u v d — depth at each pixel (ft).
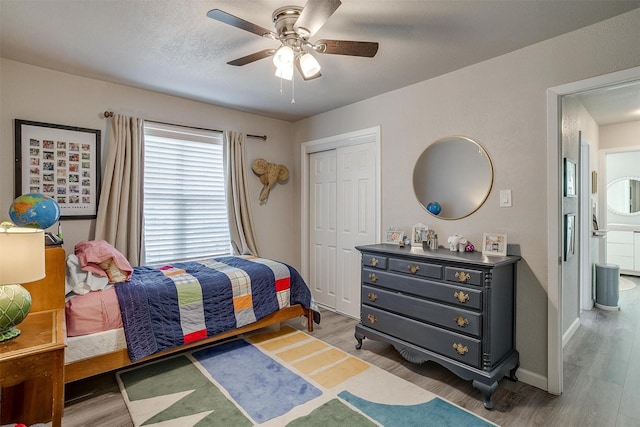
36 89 9.06
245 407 6.76
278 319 10.20
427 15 6.49
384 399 7.09
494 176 8.41
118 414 6.58
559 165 7.43
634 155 20.06
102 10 6.41
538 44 7.63
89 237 9.86
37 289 6.52
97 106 10.00
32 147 9.00
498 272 7.26
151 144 11.18
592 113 13.91
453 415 6.56
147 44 7.79
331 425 6.22
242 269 9.86
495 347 7.17
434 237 9.32
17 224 7.08
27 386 6.26
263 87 10.54
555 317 7.39
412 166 10.25
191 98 11.66
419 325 8.11
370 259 9.36
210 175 12.52
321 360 8.89
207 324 8.55
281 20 6.15
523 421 6.39
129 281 8.09
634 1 6.06
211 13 5.20
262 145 13.91
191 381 7.77
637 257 19.33
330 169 13.43
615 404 6.97
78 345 6.81
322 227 13.84
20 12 6.47
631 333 10.85
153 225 11.29
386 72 9.29
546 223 7.55
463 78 9.00
